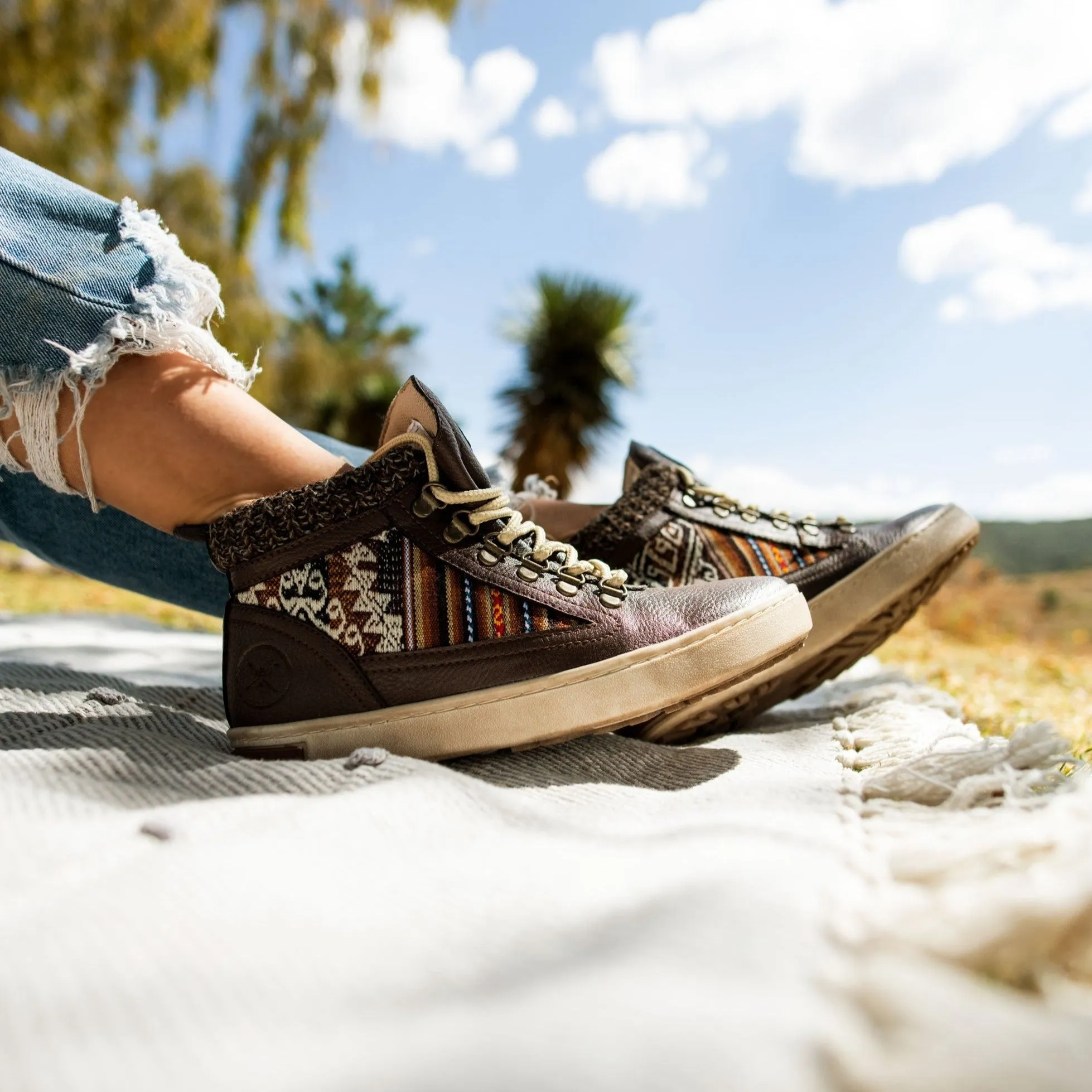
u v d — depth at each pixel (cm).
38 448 73
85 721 78
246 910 38
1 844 47
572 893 40
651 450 112
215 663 147
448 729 73
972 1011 26
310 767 64
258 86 571
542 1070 24
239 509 74
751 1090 23
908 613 108
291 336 622
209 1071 25
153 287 71
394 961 34
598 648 75
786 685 101
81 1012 29
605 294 769
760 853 43
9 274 69
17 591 379
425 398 76
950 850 43
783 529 106
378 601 74
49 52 494
